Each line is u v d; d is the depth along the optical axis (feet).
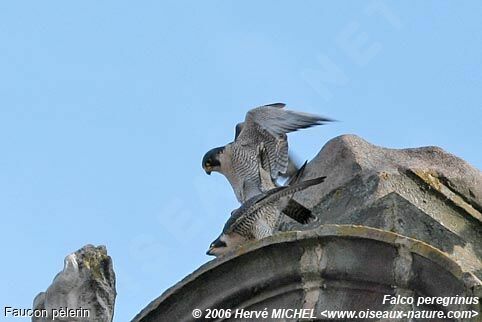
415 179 46.09
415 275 39.91
